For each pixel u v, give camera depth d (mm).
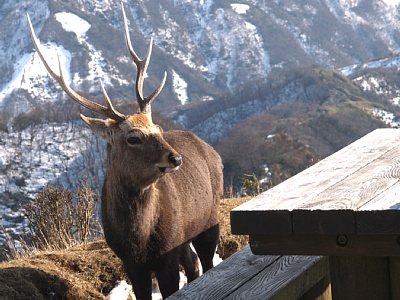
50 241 15227
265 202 5566
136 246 10039
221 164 12625
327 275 7328
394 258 5609
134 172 9961
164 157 9891
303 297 7129
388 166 6645
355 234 5137
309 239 5328
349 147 7852
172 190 10539
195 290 6727
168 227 10219
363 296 5754
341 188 5898
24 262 11414
